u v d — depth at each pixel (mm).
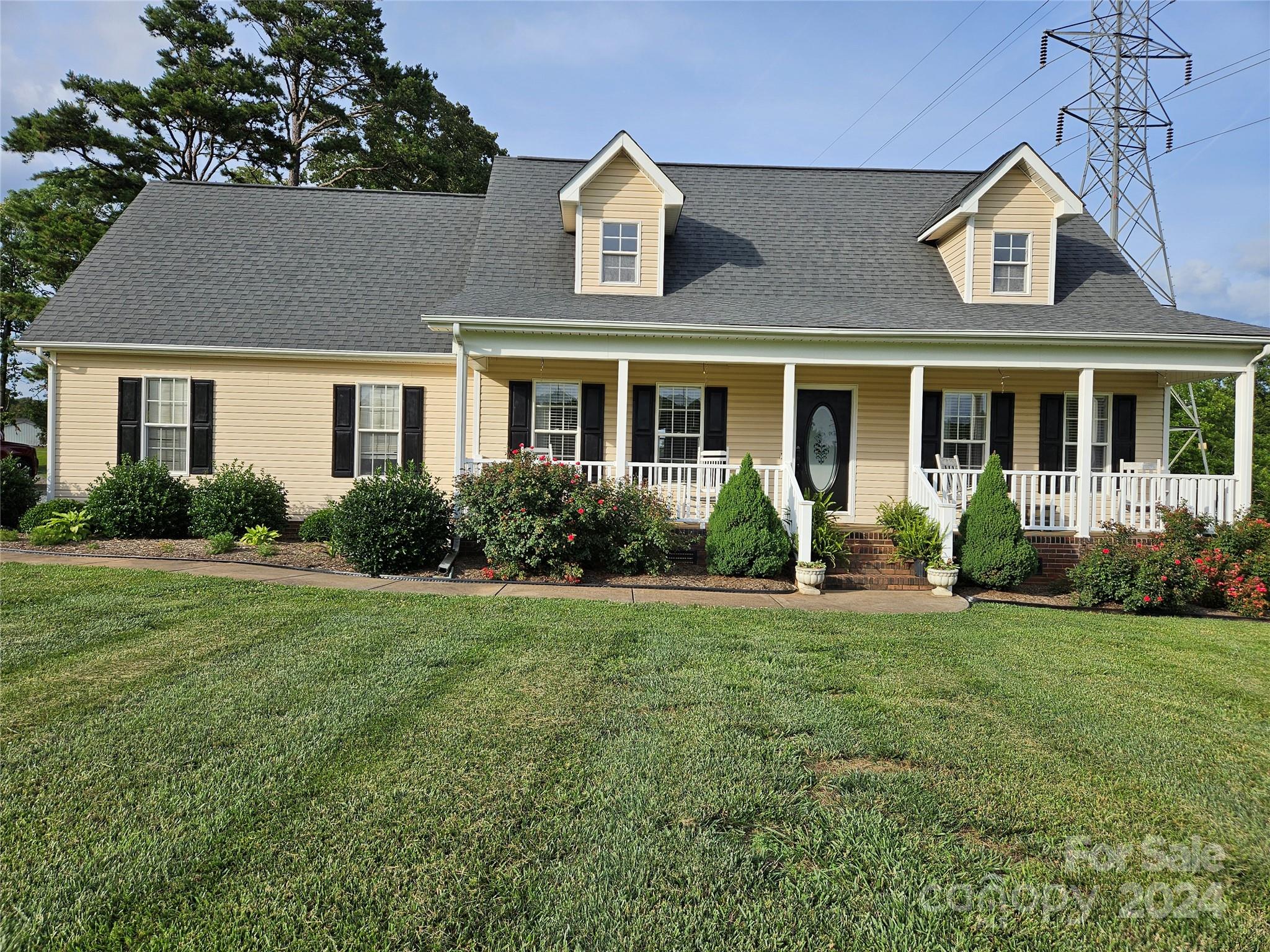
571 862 3154
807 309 12188
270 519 12406
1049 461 13445
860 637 7188
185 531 12367
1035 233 13195
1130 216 24062
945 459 12922
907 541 10664
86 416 13078
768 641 6859
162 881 2963
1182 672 6324
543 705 4941
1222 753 4508
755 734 4547
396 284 14453
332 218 15875
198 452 13156
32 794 3617
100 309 13242
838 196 16047
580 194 13062
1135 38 24547
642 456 13367
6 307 25625
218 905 2828
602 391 13375
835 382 13562
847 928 2805
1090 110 25016
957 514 11141
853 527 12008
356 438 13344
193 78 26094
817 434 13656
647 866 3133
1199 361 11391
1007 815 3658
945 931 2807
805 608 8758
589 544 10328
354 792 3688
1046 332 11164
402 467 12750
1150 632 7992
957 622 8141
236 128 26828
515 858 3168
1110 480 11336
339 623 7020
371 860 3121
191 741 4250
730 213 15289
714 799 3701
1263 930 2877
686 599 8969
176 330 13047
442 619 7344
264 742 4250
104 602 7531
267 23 28984
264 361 13211
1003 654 6703
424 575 10016
